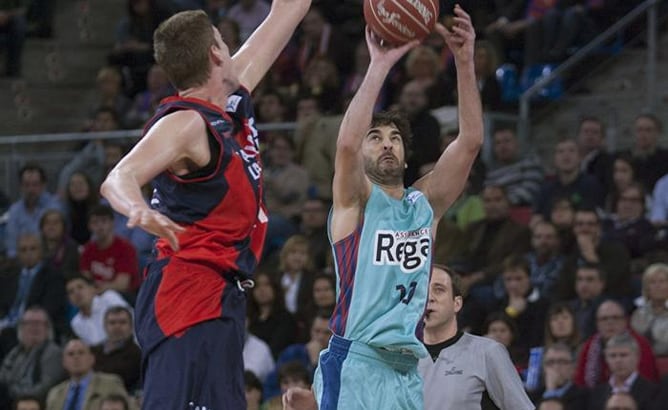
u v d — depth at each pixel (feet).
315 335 76.43
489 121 96.32
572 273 78.02
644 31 102.32
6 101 125.18
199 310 34.27
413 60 97.09
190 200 34.40
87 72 128.67
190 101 34.47
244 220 34.86
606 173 89.81
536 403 70.23
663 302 73.61
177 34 34.71
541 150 99.66
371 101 38.19
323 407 39.45
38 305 88.84
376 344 38.68
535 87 100.12
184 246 34.50
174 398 33.76
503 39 109.91
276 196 95.04
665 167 89.25
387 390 39.01
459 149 41.16
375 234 38.91
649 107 99.40
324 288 77.15
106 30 130.62
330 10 122.72
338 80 107.14
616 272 77.77
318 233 89.51
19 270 92.53
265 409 71.82
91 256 91.61
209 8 120.78
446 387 47.11
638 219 83.30
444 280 47.75
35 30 129.59
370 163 39.63
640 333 73.61
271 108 103.86
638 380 67.87
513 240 84.28
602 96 100.53
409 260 38.99
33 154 108.37
